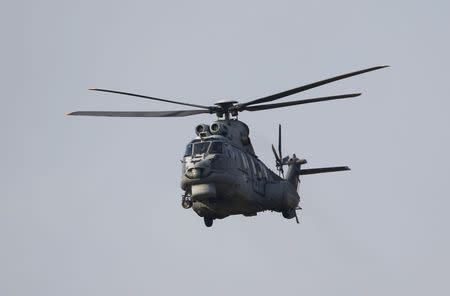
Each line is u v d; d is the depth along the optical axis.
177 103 142.75
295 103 143.38
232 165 138.25
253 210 148.62
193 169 136.75
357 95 138.75
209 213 142.50
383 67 130.38
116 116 145.75
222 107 146.62
